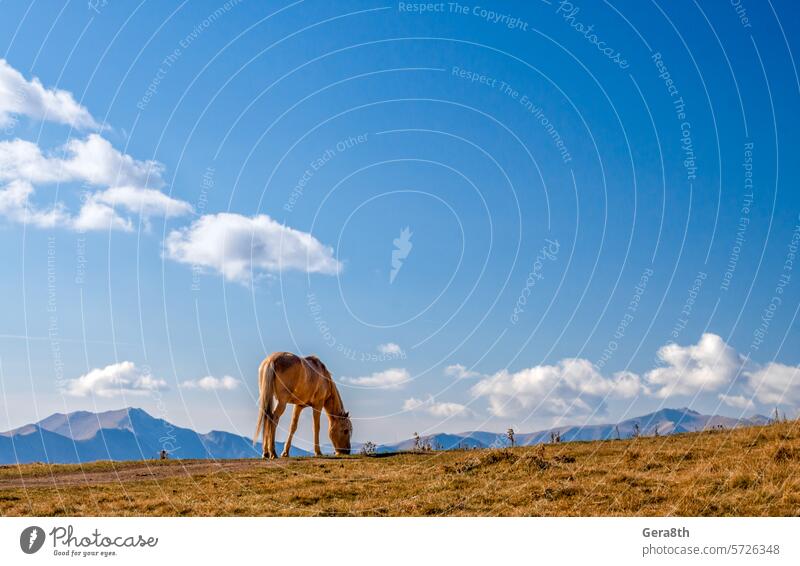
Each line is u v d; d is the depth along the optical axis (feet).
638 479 44.14
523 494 42.01
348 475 50.14
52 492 46.44
